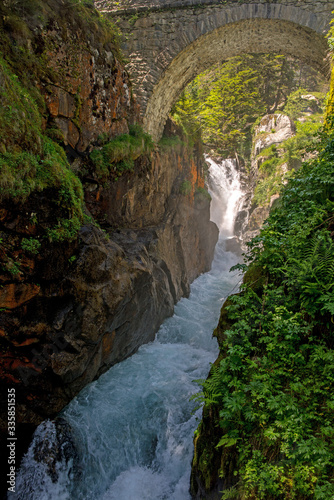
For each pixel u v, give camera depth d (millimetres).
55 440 5461
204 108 24359
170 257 11805
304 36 12719
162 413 6555
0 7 5840
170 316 11000
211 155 25891
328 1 11703
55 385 5789
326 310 3561
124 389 7020
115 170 8398
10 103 4934
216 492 3795
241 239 20969
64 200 5543
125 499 5359
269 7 12047
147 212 10805
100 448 5789
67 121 7129
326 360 3393
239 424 3643
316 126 18984
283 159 20062
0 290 4875
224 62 24891
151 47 12633
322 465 2791
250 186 22953
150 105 12617
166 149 12461
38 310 5465
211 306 12688
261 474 3039
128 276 7121
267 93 26719
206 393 4047
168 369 7977
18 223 4945
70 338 5832
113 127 8742
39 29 6434
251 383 3537
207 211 16625
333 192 4922
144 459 6020
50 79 6660
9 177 4645
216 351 9562
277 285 4402
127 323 7625
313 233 4414
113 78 8766
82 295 5961
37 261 5230
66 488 5273
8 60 5762
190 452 5715
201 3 12258
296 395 3396
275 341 3711
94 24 7938
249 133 25953
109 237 7836
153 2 12508
